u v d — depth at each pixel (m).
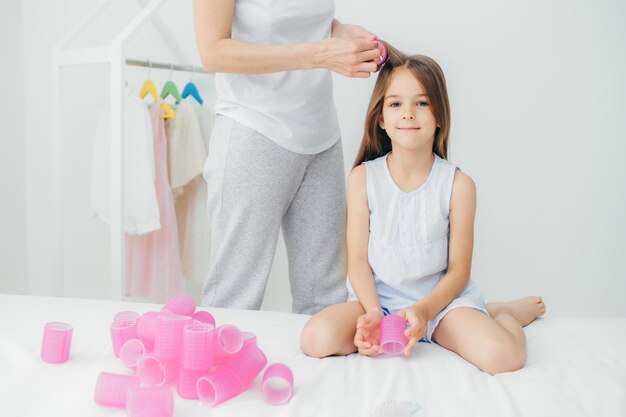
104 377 0.88
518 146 2.24
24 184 2.38
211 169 1.43
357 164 1.45
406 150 1.31
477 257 2.31
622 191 2.22
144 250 2.06
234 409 0.87
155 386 0.87
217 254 1.45
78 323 1.20
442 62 2.24
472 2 2.20
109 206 2.00
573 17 2.17
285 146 1.39
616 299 2.27
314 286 1.55
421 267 1.29
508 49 2.21
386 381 0.97
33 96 2.36
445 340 1.17
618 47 2.17
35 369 0.97
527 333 1.25
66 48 1.90
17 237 2.36
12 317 1.22
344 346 1.12
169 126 2.08
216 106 1.44
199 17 1.28
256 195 1.40
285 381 0.92
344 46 1.25
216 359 0.95
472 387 0.95
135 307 1.31
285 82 1.38
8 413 0.83
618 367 1.05
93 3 2.36
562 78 2.20
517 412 0.85
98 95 2.39
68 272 2.38
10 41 2.29
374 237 1.32
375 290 1.29
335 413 0.85
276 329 1.23
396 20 2.24
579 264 2.27
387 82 1.32
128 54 2.38
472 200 1.30
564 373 1.01
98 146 2.01
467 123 2.26
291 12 1.34
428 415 0.85
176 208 2.18
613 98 2.19
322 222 1.52
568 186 2.24
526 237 2.28
